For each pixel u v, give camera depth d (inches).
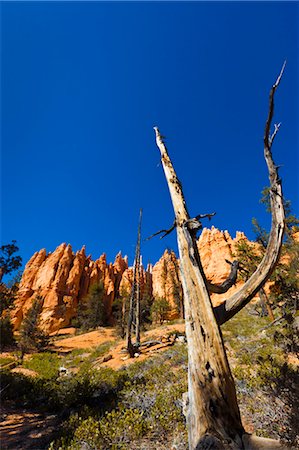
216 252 1983.3
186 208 165.5
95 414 260.5
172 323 1118.4
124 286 2118.6
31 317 991.6
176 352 501.4
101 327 1521.9
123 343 805.9
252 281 124.9
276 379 160.2
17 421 272.8
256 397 233.9
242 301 122.2
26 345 850.8
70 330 1668.3
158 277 2343.8
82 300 1930.4
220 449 87.1
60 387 358.0
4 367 588.4
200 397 100.8
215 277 1812.3
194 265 135.7
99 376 419.8
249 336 559.8
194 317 120.9
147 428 215.9
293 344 166.1
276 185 138.7
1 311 442.9
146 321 1441.9
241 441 90.7
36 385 385.7
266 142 147.3
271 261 125.2
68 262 2276.1
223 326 703.1
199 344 112.4
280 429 173.3
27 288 1977.1
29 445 211.0
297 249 677.9
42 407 312.3
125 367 489.7
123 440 204.1
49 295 1910.7
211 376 102.6
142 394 298.4
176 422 223.0
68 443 203.6
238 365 351.9
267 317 770.8
